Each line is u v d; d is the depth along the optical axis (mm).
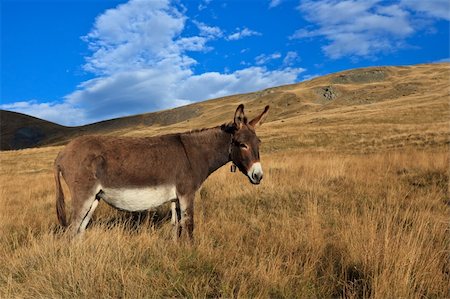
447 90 70562
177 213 5879
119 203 5352
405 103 61406
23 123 142750
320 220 6434
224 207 8008
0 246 5305
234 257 4680
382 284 3684
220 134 5848
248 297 3695
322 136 34000
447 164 11180
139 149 5316
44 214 8336
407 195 8445
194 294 3775
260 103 119250
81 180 5145
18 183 18406
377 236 4762
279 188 9523
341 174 11398
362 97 90250
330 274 4223
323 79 145500
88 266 4215
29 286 3930
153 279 4051
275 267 4219
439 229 5547
